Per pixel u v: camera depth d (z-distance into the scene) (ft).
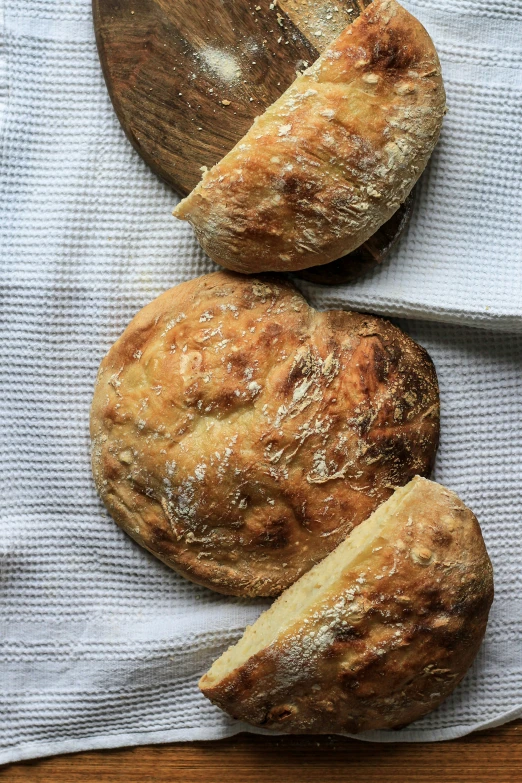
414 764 2.47
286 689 2.28
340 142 2.23
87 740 2.47
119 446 2.35
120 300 2.48
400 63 2.24
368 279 2.42
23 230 2.47
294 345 2.34
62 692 2.46
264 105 2.39
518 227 2.41
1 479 2.48
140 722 2.47
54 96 2.47
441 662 2.27
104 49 2.40
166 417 2.31
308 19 2.39
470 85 2.41
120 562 2.47
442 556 2.24
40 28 2.46
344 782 2.47
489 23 2.41
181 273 2.48
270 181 2.24
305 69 2.38
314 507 2.31
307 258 2.31
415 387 2.38
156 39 2.40
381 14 2.24
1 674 2.46
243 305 2.35
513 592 2.46
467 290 2.40
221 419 2.32
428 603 2.23
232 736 2.48
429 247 2.42
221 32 2.39
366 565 2.24
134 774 2.48
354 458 2.32
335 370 2.33
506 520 2.47
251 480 2.30
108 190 2.48
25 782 2.47
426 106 2.27
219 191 2.26
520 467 2.47
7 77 2.46
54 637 2.47
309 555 2.34
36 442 2.48
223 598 2.46
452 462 2.48
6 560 2.46
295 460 2.30
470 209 2.42
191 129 2.40
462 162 2.41
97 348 2.48
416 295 2.40
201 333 2.33
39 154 2.48
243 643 2.32
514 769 2.47
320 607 2.24
